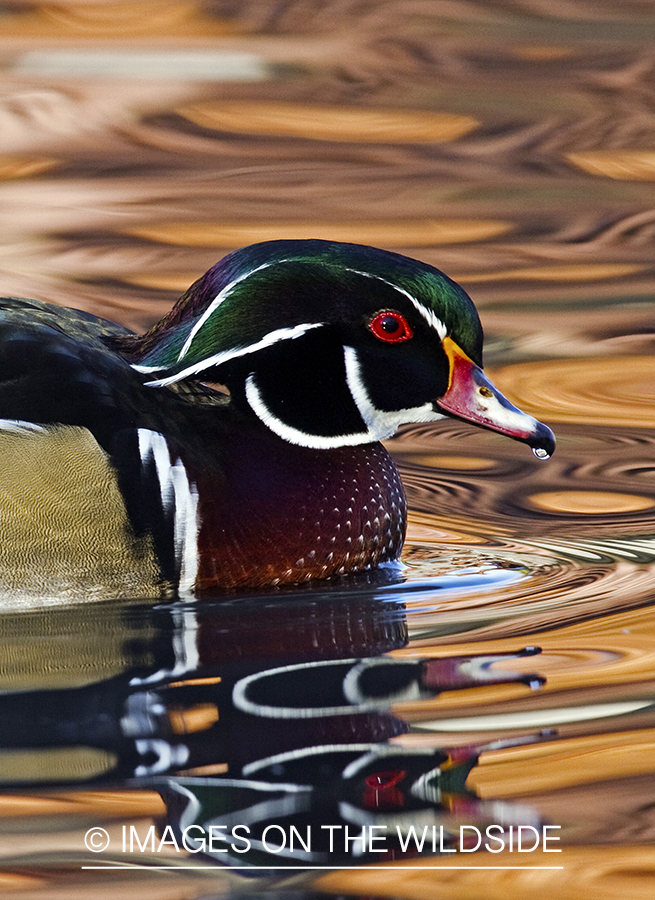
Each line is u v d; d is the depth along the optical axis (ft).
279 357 35.27
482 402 35.19
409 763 23.98
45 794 23.07
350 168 69.51
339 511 35.63
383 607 33.01
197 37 89.25
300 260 35.04
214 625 31.65
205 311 35.01
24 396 33.27
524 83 80.79
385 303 34.86
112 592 33.35
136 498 33.12
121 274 56.70
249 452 35.19
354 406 35.83
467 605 33.01
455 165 70.03
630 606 32.40
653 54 85.20
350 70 83.20
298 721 25.67
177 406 35.24
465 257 59.67
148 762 24.03
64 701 26.78
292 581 35.27
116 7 94.12
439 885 20.85
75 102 76.89
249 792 23.16
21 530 32.42
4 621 31.94
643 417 46.85
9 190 65.41
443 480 42.70
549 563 36.04
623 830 21.91
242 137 72.95
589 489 41.70
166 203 64.59
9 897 20.47
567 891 20.62
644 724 25.31
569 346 52.29
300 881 20.92
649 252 60.90
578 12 94.22
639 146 72.13
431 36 89.45
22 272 56.59
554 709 26.04
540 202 65.92
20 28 89.92
